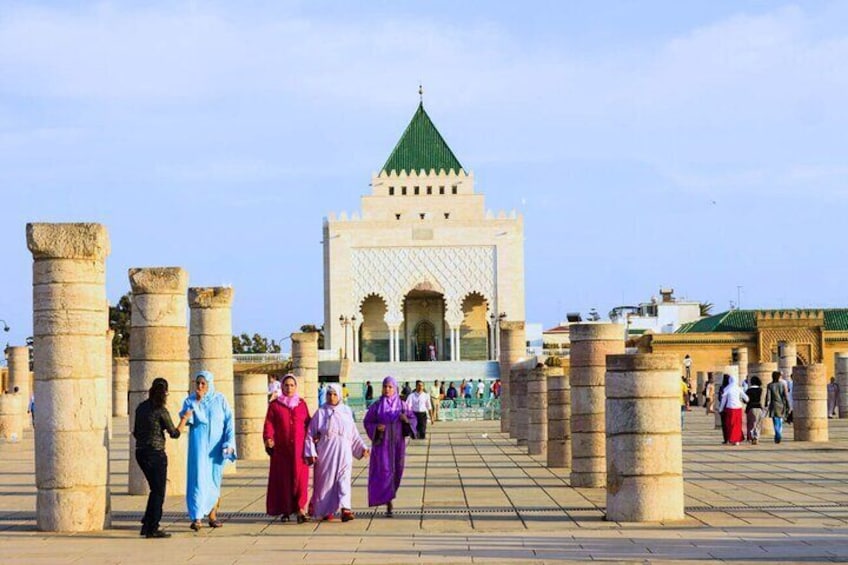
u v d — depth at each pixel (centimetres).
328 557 1194
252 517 1586
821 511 1530
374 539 1327
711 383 4988
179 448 1912
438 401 5069
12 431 3841
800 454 2638
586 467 1936
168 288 1916
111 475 2302
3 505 1762
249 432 2741
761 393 3052
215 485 1468
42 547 1312
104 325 1506
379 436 1570
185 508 1698
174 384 1911
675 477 1453
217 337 2409
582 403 1942
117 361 5434
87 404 1470
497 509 1619
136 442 1405
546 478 2119
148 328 1908
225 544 1313
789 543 1237
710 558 1145
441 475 2200
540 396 2786
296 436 1520
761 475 2081
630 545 1241
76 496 1451
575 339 1958
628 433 1451
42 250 1469
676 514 1452
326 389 1548
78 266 1477
